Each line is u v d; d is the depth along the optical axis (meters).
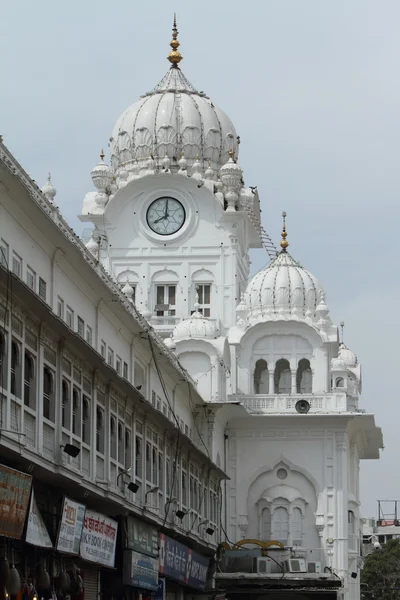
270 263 85.25
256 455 77.50
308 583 69.31
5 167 32.88
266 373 81.50
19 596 31.94
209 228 85.56
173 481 53.59
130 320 49.78
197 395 67.06
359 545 81.94
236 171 86.50
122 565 42.97
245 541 73.50
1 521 29.16
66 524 34.78
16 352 31.91
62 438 35.81
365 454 92.00
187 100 89.44
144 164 87.06
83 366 38.31
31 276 37.62
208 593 64.69
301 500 76.81
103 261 85.38
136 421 46.62
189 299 84.94
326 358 80.88
